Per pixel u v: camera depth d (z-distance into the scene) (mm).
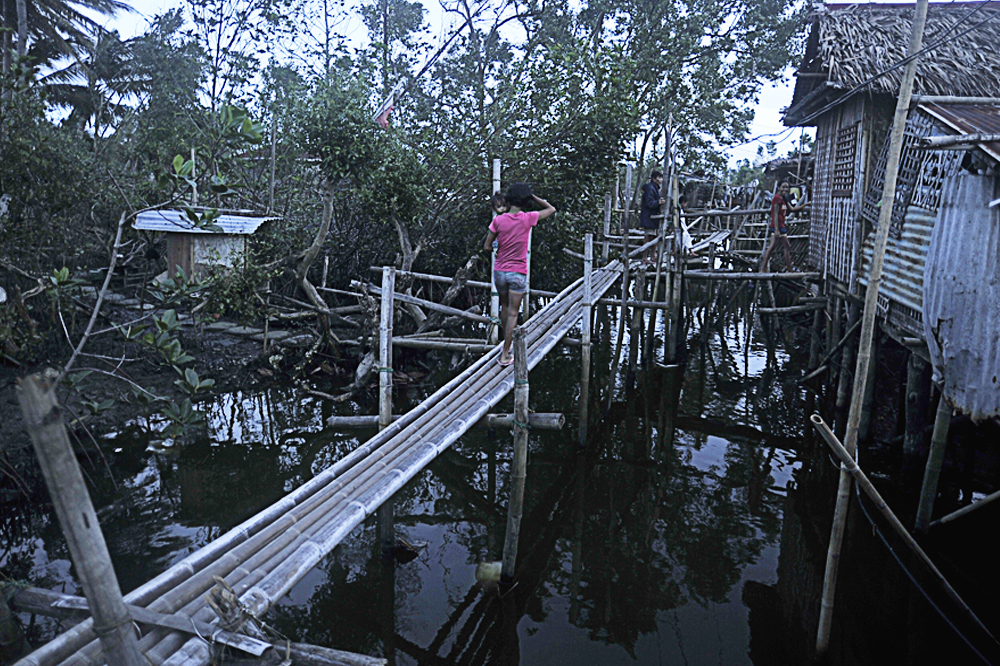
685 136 23891
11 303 7977
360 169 9836
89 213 13562
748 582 6234
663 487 8461
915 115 8773
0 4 19078
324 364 12195
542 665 5008
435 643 5250
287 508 4445
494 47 19375
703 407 11969
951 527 7008
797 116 14180
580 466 9141
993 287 6242
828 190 12727
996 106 8523
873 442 9648
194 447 8555
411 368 12773
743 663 5051
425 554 6602
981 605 5680
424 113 13539
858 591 6031
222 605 2941
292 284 14414
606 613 5715
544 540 7020
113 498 7008
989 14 10562
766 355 16172
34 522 6379
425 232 12859
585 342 9477
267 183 14250
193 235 10320
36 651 2736
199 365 11234
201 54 15828
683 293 15508
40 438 1737
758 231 22156
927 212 7719
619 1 20188
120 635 1988
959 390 6523
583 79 11789
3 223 8000
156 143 14523
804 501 8016
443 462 9070
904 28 10609
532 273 13961
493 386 6906
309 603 5699
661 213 14109
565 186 12453
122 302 13477
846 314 11031
